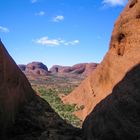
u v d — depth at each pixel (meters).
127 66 24.80
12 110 25.47
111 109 18.81
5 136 22.30
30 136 23.88
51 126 27.91
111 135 17.16
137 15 27.12
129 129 15.56
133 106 16.52
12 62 29.62
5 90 23.89
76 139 22.88
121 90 19.33
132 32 27.47
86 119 24.95
